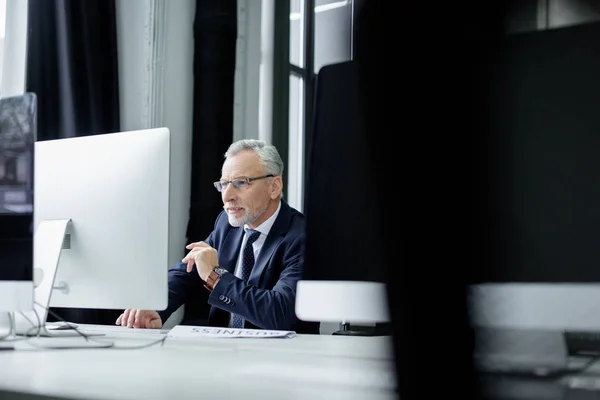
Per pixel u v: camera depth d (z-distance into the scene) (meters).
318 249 0.85
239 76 3.54
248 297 1.78
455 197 0.49
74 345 1.22
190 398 0.67
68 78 2.56
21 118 1.16
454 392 0.48
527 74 0.60
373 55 0.50
